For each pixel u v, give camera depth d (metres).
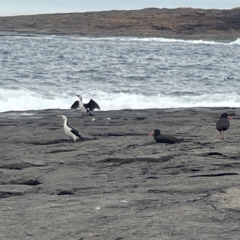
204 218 12.83
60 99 51.81
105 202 14.51
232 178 17.62
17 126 32.25
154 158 21.50
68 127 26.22
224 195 14.87
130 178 18.23
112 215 13.16
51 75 76.06
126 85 67.44
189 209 13.61
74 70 85.19
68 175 18.81
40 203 14.60
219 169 19.66
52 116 37.75
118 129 30.41
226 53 166.25
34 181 18.47
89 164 20.95
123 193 15.81
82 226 12.32
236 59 136.38
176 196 15.26
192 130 29.73
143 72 86.00
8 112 41.78
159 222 12.52
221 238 11.39
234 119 35.69
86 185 17.09
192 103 53.03
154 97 55.81
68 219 12.89
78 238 11.52
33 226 12.38
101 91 59.06
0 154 23.14
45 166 20.62
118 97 54.44
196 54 152.75
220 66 107.00
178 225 12.28
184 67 100.75
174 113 40.53
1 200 15.17
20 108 48.31
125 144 24.95
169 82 72.50
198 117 37.03
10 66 88.50
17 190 16.69
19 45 164.25
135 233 11.75
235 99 55.28
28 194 16.14
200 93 60.69
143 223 12.46
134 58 122.44
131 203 14.35
